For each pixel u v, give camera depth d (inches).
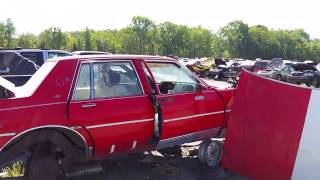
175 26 4874.5
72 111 216.8
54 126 212.1
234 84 309.3
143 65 249.6
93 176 251.1
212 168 271.1
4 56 515.2
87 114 221.1
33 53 568.4
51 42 3361.2
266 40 5378.9
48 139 214.2
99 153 230.5
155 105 245.8
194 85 268.4
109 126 228.7
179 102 255.8
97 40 4217.5
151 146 249.8
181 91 265.7
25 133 205.9
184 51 4901.6
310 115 217.3
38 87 213.3
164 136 250.4
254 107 238.4
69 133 218.1
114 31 4901.6
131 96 238.8
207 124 270.4
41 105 210.2
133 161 279.3
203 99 267.1
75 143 221.9
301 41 5698.8
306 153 217.5
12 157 206.2
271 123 230.1
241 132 245.9
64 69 221.3
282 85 226.4
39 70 234.5
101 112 225.8
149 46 4790.8
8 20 3452.3
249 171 241.0
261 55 5290.4
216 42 5310.0
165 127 249.1
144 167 270.2
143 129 242.4
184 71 270.8
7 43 3307.1
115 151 236.8
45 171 217.3
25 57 550.3
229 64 1578.5
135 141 241.1
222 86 295.1
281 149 225.8
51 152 219.9
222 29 5324.8
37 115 208.2
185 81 269.6
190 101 261.0
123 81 239.5
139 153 283.1
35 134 210.4
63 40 3550.7
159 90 252.5
